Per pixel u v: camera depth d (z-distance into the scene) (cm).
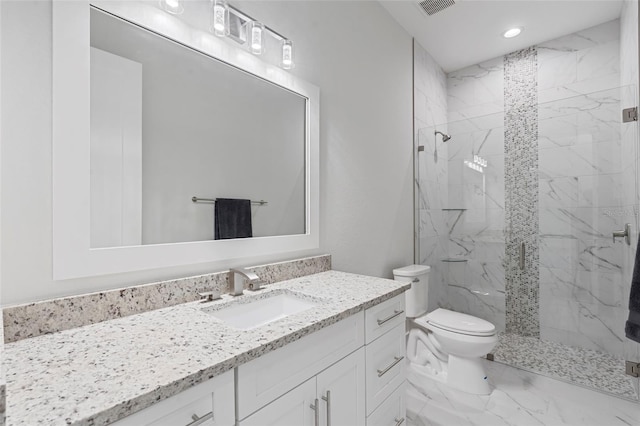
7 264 77
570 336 238
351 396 107
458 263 283
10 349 71
